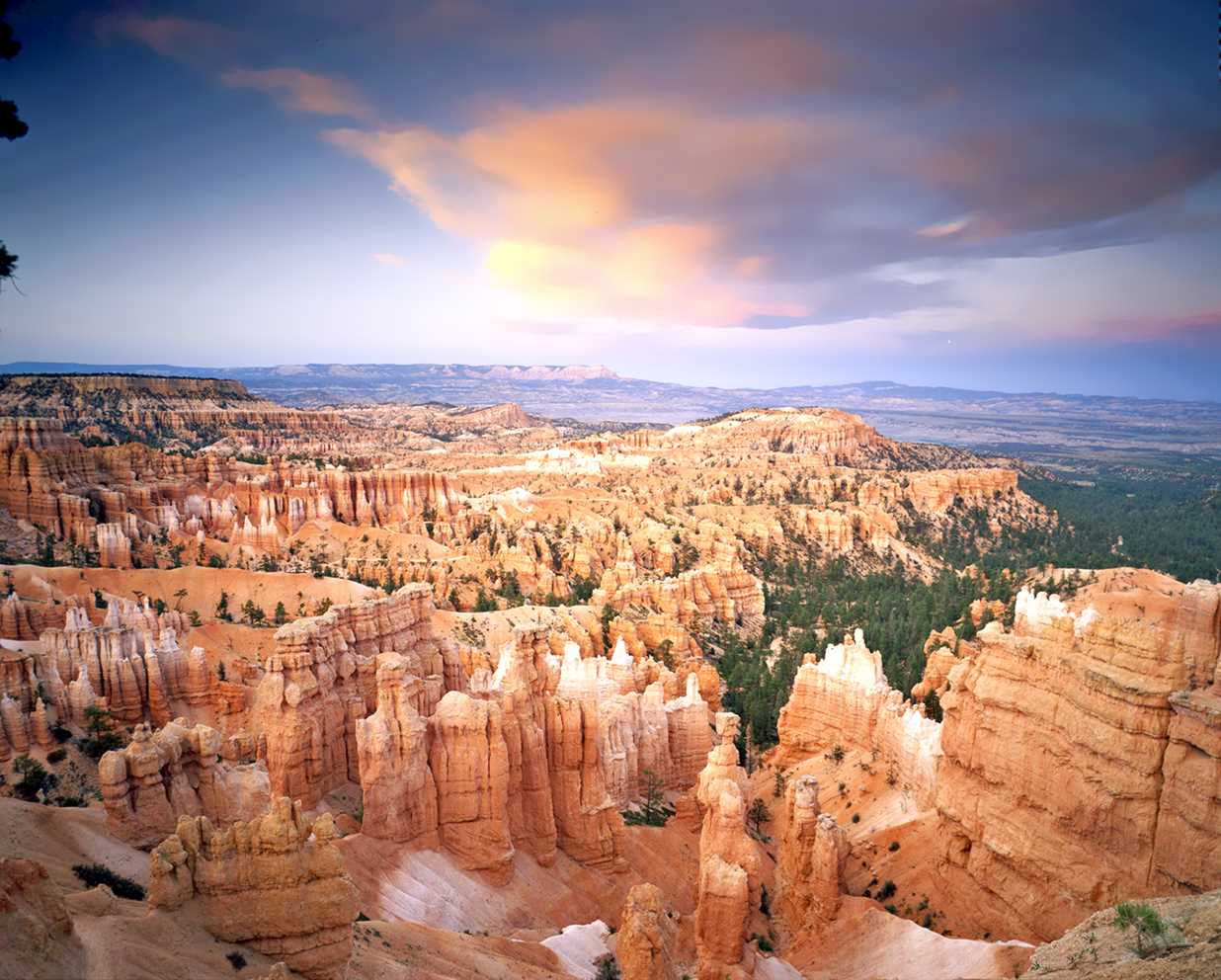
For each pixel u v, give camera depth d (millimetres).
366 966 37906
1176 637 43312
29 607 97250
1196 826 40688
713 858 47312
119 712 78875
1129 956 32969
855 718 75438
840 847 54844
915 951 46125
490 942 48156
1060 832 46969
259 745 62062
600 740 69625
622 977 44094
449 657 84188
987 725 52312
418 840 55656
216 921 33094
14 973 25203
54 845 41438
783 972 47594
